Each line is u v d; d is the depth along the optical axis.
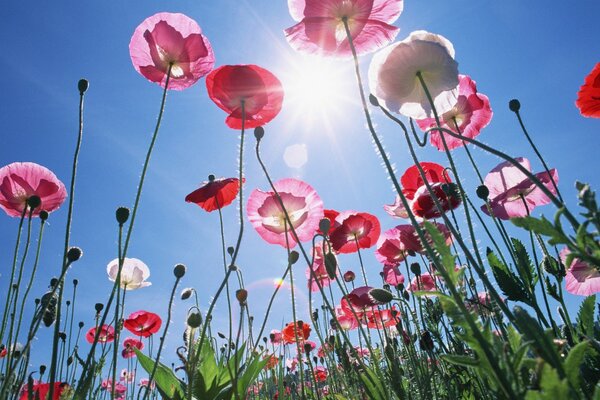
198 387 0.34
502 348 0.14
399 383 0.28
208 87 0.35
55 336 0.21
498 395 0.15
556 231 0.14
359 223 0.45
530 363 0.14
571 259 0.14
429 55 0.23
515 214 0.32
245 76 0.35
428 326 0.33
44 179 0.36
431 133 0.37
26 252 0.31
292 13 0.27
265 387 0.50
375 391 0.26
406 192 0.40
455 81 0.24
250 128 0.37
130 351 0.68
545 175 0.30
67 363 0.48
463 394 0.30
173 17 0.36
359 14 0.26
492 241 0.28
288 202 0.38
